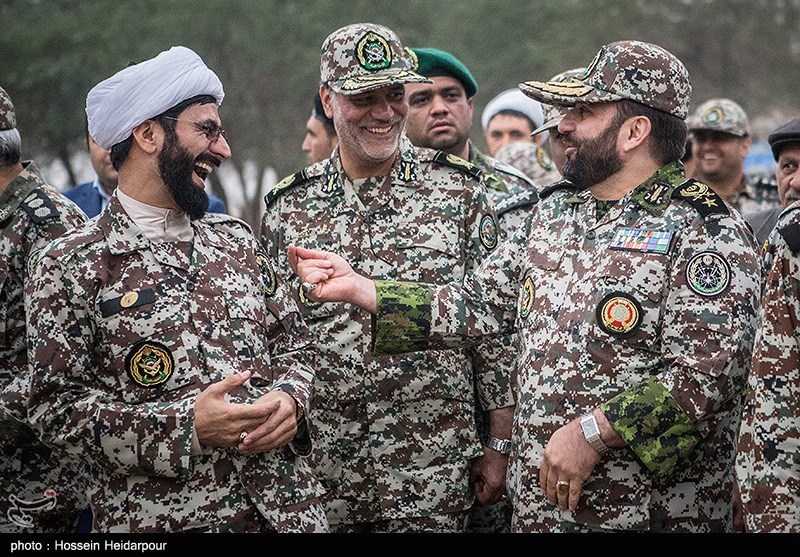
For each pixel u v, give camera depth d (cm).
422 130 705
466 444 556
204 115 459
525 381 473
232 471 446
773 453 402
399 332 500
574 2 3325
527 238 505
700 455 452
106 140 457
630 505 445
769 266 464
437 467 550
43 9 3056
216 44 2936
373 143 550
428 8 3139
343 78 550
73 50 2872
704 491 453
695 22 3556
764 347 408
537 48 3095
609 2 3322
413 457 549
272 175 2975
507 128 922
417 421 551
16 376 500
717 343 434
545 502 459
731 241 441
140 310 441
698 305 438
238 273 468
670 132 468
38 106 2842
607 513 446
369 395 551
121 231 450
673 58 471
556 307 467
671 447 434
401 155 575
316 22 2986
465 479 556
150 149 454
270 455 459
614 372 446
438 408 552
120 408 431
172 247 456
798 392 402
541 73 3119
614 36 3275
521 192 627
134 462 429
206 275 458
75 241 445
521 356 482
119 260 446
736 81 3588
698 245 443
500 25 3123
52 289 439
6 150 520
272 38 2938
